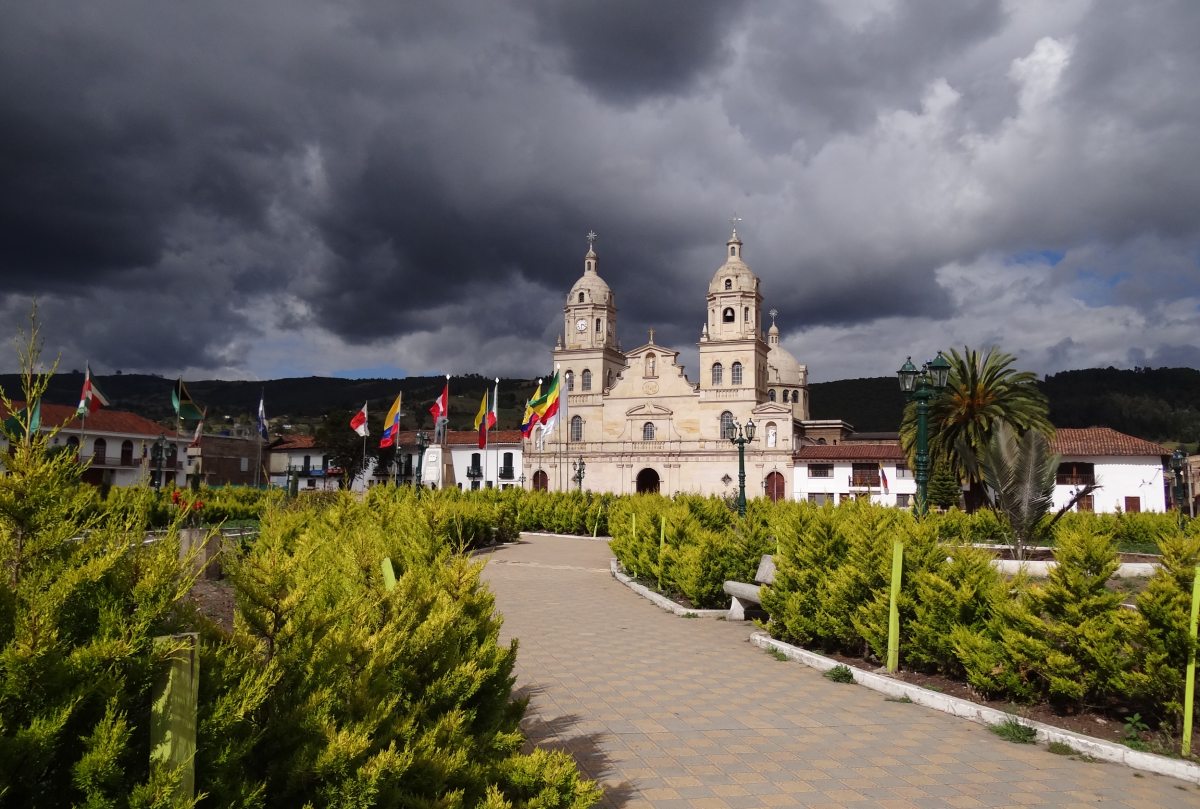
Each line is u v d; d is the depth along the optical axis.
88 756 3.32
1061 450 57.09
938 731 8.91
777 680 11.07
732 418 80.12
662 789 7.14
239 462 84.69
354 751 4.27
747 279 83.31
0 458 3.92
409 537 8.80
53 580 3.71
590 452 82.31
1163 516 31.14
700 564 16.67
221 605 11.79
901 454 70.81
